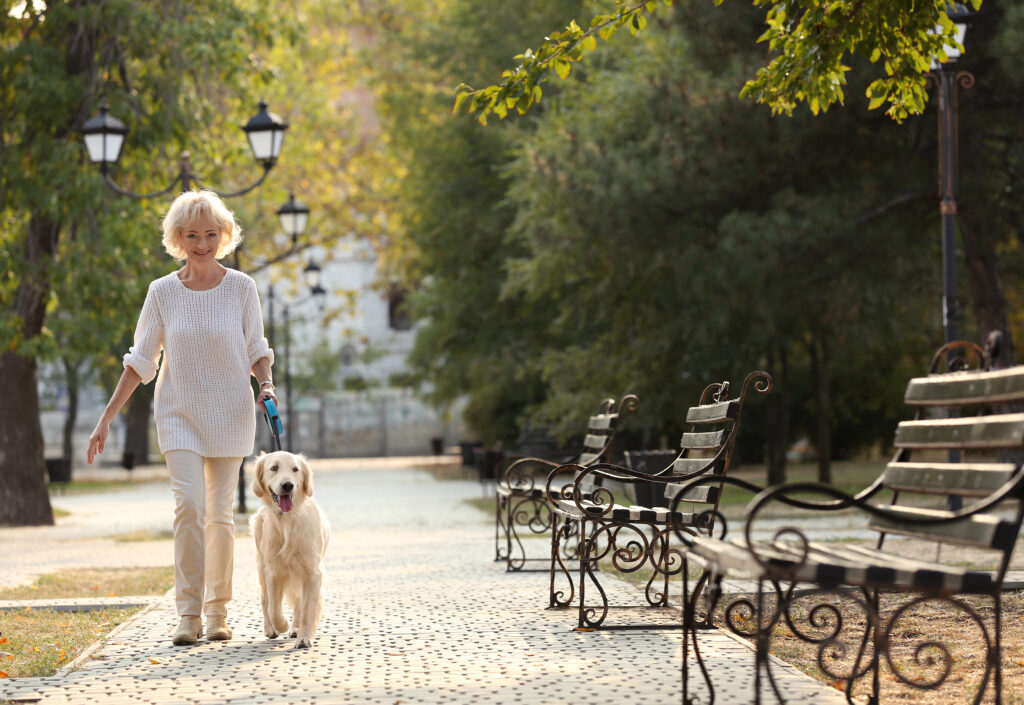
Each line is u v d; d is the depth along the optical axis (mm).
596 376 22734
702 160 17984
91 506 24531
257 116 16859
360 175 39906
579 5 27844
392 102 33188
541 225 20547
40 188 18016
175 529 6453
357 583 9422
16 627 7367
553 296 24156
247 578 9891
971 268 18797
